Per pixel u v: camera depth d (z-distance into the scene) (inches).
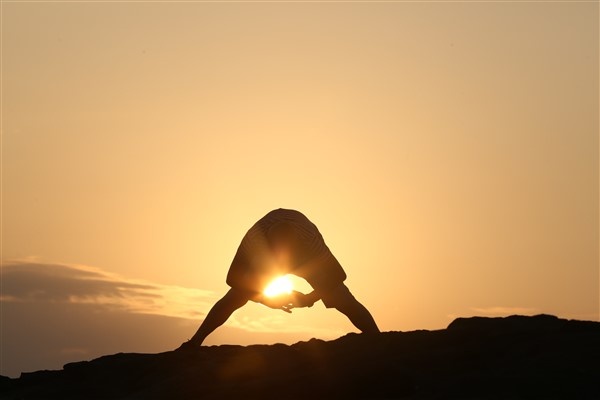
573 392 308.5
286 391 332.2
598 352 336.5
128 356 407.8
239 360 373.1
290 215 434.0
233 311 435.5
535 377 319.9
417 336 382.3
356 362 347.3
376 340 382.3
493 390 317.7
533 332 366.9
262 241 427.2
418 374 341.7
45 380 398.3
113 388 374.3
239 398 333.4
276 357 372.5
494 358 348.2
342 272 432.8
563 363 327.9
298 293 434.6
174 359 390.9
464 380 326.3
